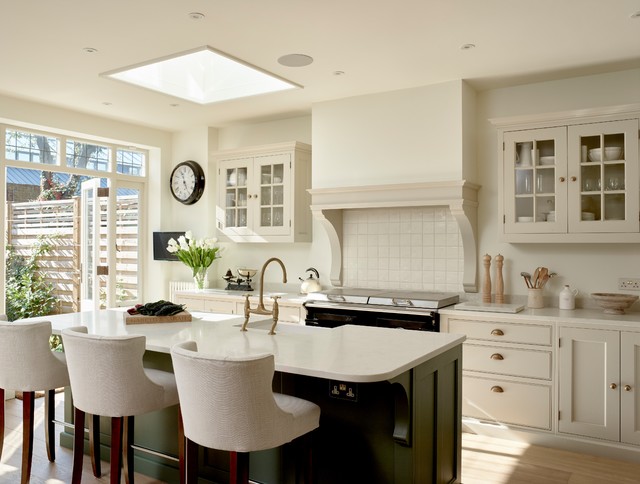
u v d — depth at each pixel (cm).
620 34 331
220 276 595
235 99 473
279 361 225
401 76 411
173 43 348
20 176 532
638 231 363
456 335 289
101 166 568
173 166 610
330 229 493
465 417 396
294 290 543
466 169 426
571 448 360
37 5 293
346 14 304
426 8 295
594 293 395
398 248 479
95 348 240
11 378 286
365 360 226
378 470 249
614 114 369
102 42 346
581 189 382
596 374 353
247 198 538
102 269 565
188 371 204
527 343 372
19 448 363
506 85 435
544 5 292
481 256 446
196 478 225
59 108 504
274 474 268
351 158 467
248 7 295
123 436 301
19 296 531
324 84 432
